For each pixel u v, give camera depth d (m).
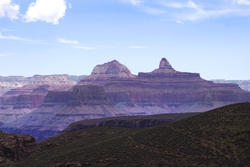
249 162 112.44
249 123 133.25
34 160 156.12
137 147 136.12
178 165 116.81
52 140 187.75
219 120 141.38
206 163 115.81
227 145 123.62
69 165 129.25
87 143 165.62
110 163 124.50
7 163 158.88
